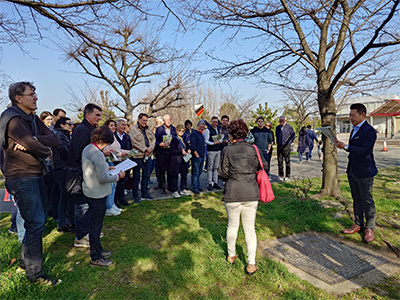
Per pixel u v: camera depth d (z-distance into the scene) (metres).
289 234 4.20
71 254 3.45
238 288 2.76
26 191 2.68
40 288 2.65
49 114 5.25
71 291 2.65
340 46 5.34
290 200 5.41
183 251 3.51
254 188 3.02
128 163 3.45
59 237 3.97
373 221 3.94
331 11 4.73
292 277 2.93
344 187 6.78
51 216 4.95
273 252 3.59
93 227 3.07
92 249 3.10
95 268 3.08
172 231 4.18
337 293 2.68
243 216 3.10
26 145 2.59
